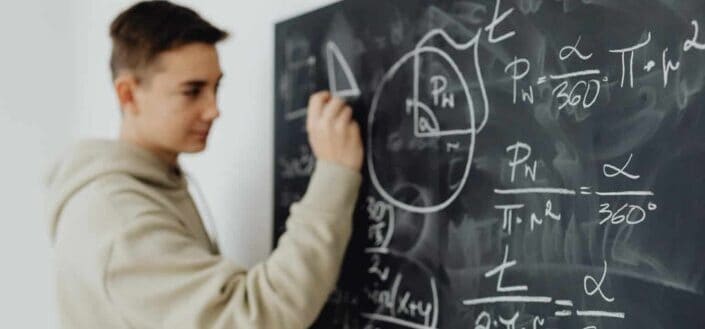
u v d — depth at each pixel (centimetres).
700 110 71
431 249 101
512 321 89
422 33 103
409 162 105
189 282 95
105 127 200
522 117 89
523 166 89
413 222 104
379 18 110
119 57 112
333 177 107
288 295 98
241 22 151
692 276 71
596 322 80
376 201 111
